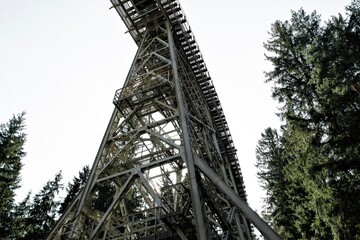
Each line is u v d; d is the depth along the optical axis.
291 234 23.59
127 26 19.98
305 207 19.23
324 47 15.85
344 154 13.88
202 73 22.41
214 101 23.61
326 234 15.75
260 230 7.39
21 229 25.58
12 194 24.75
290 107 17.98
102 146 12.19
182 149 9.93
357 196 12.38
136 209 18.53
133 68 16.34
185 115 11.48
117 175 10.56
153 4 19.34
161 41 17.66
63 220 9.86
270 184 29.69
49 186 32.53
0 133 27.47
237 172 24.94
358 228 12.20
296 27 20.39
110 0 19.44
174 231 8.36
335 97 14.05
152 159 12.66
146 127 12.09
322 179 14.81
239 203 8.02
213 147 16.28
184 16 19.91
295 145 17.41
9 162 25.86
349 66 14.49
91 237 8.84
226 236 10.11
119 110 13.60
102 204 25.41
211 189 13.59
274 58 20.27
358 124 12.72
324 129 15.36
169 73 14.77
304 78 18.25
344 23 16.27
